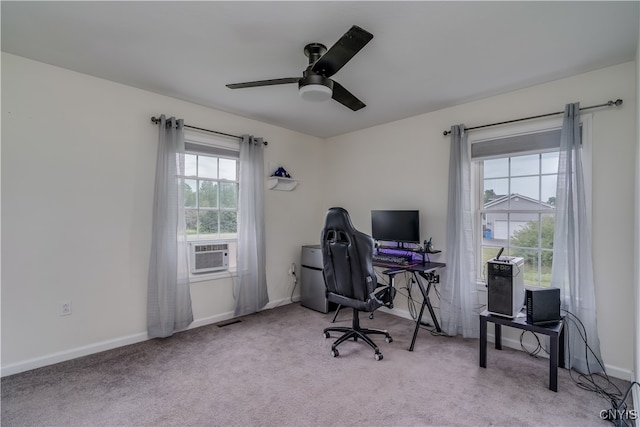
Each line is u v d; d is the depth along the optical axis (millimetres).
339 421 1782
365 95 3002
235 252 3664
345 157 4430
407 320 3549
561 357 2420
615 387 2139
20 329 2311
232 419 1800
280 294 4137
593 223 2404
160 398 1999
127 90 2828
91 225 2637
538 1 1667
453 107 3283
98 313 2666
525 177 2865
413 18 1828
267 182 3980
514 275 2369
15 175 2301
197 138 3283
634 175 2250
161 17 1835
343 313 3803
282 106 3338
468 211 3027
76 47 2182
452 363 2484
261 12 1780
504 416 1828
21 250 2320
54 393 2041
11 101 2287
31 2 1693
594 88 2438
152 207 2967
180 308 3055
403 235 3410
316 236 4621
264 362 2496
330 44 2123
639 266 1838
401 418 1809
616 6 1697
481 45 2119
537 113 2723
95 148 2658
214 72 2561
